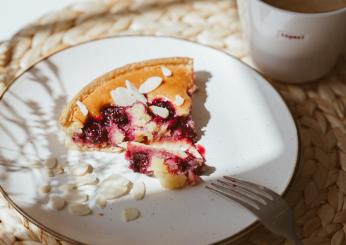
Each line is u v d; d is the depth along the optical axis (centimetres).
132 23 72
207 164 60
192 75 65
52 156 60
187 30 72
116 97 63
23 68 68
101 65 66
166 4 74
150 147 61
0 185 57
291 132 61
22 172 58
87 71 66
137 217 56
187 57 66
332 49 65
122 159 61
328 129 65
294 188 60
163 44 67
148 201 57
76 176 59
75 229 55
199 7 74
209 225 56
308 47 64
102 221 56
